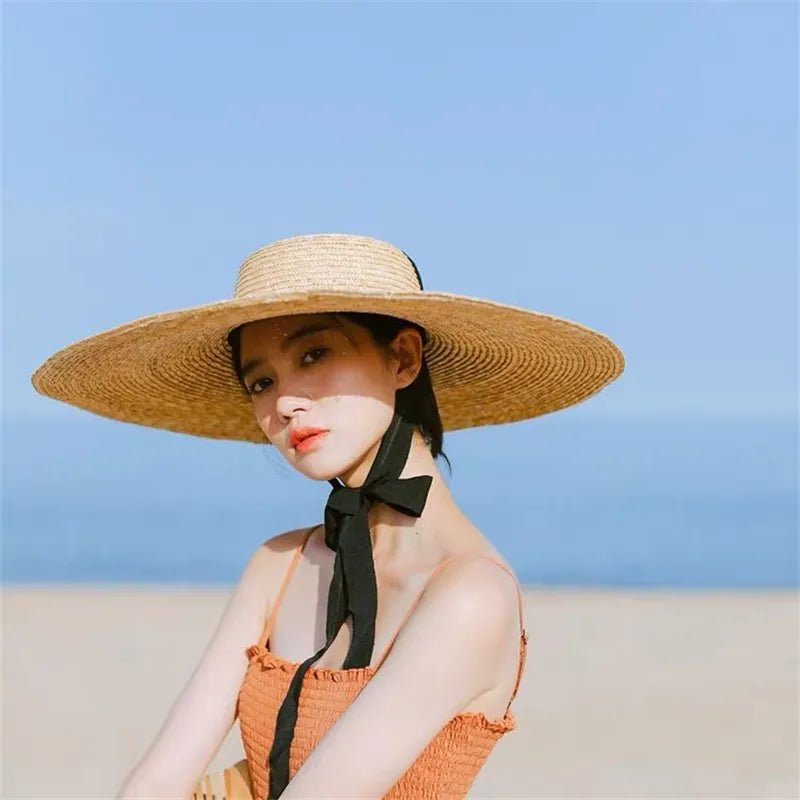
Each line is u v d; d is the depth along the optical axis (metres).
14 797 7.57
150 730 9.52
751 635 14.80
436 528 3.13
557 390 3.79
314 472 3.12
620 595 20.53
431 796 2.86
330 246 3.32
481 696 2.94
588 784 7.98
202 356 3.73
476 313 3.12
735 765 8.56
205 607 17.80
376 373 3.16
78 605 18.17
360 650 3.02
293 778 2.80
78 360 3.51
